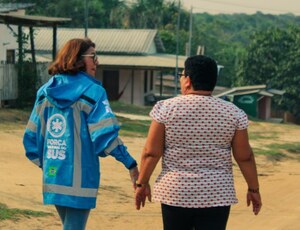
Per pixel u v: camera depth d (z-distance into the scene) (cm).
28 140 558
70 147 529
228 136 520
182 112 517
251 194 549
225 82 8738
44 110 545
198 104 519
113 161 1916
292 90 6850
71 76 540
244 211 1314
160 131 523
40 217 1061
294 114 6875
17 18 2691
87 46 544
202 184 512
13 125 2362
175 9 8731
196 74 524
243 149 529
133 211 1229
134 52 4869
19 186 1333
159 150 527
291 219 1251
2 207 1080
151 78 5209
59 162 532
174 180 516
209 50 9325
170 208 518
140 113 3828
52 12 7131
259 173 2130
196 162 516
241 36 14088
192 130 516
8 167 1577
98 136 518
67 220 536
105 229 1054
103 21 7769
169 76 6425
